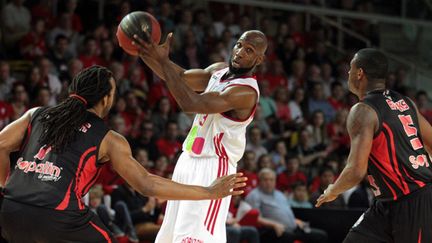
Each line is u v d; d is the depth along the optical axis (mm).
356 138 13914
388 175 14180
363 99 14320
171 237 15148
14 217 12359
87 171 12617
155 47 13453
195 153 14906
